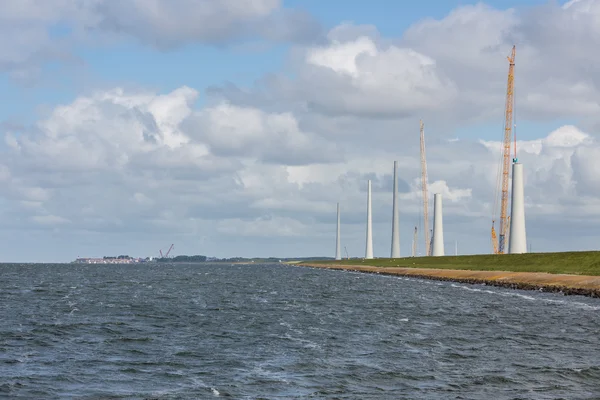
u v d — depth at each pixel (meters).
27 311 76.50
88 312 75.38
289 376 38.38
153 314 73.06
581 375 38.59
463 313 75.12
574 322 65.38
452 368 40.66
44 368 40.59
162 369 40.53
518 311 77.38
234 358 44.19
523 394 33.97
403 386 35.81
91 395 33.91
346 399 33.12
